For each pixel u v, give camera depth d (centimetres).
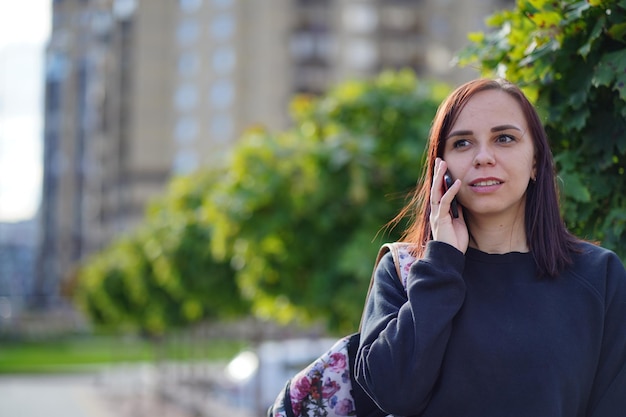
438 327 215
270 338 2233
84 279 3238
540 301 223
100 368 4078
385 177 753
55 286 10250
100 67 8638
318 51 6228
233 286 1313
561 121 305
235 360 1867
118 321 2775
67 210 10544
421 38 6150
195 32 6781
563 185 300
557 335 219
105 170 8138
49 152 10806
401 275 240
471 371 218
